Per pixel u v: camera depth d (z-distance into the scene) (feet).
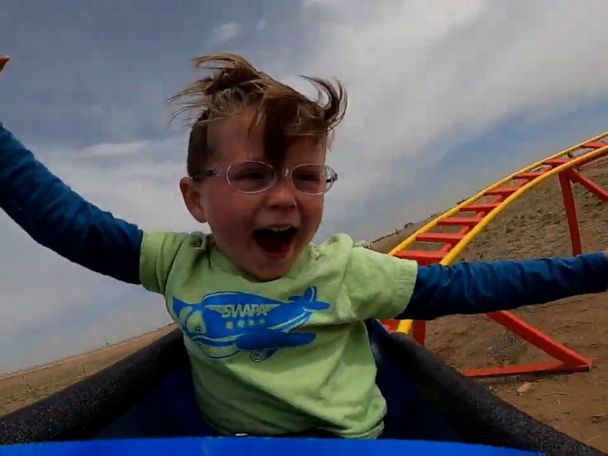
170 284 1.72
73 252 1.72
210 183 1.61
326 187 1.61
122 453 0.94
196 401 1.81
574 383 4.50
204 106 1.65
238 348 1.61
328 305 1.66
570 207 6.40
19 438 1.28
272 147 1.52
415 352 1.80
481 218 4.82
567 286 1.69
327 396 1.61
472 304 1.70
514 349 5.19
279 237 1.61
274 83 1.60
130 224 1.81
